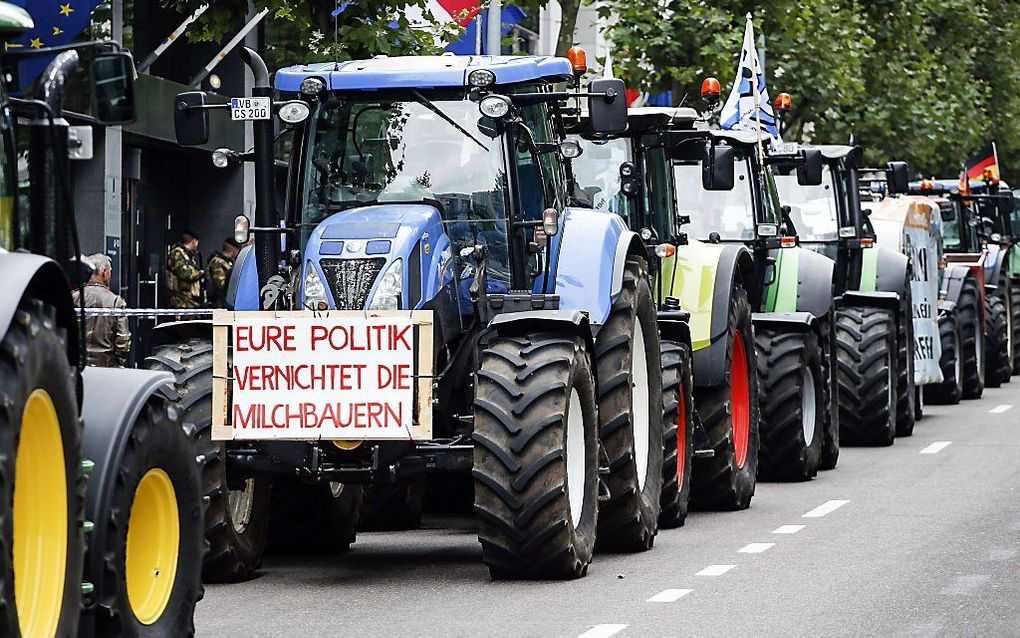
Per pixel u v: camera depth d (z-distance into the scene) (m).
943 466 25.47
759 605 14.40
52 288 10.38
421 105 16.44
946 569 16.09
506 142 16.38
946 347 36.81
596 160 21.30
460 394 16.14
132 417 11.20
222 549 15.63
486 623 13.72
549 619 13.86
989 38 68.25
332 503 17.66
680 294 20.97
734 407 21.53
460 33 27.52
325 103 16.48
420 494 20.16
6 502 9.30
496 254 16.34
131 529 11.48
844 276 29.31
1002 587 15.11
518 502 15.19
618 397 17.06
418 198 16.33
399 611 14.34
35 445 10.02
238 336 15.33
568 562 15.52
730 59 43.06
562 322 15.70
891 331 28.84
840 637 13.05
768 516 20.34
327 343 15.25
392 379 15.19
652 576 15.98
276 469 15.60
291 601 14.95
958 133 60.72
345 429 15.23
